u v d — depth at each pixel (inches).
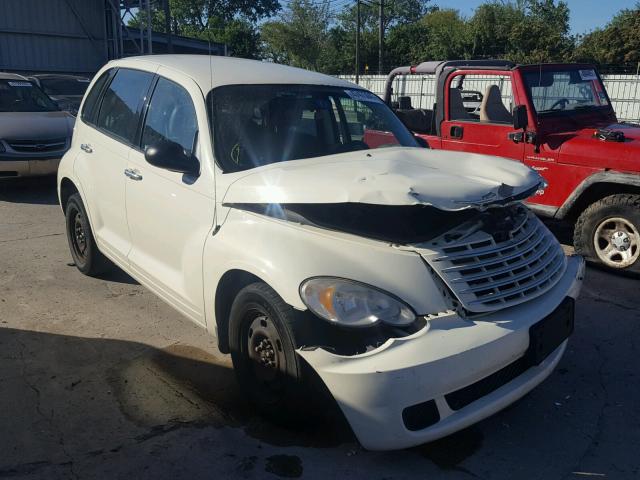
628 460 123.9
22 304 197.0
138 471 117.3
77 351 165.8
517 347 116.7
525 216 141.8
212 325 141.7
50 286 213.2
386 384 105.1
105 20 1014.4
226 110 154.3
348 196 117.3
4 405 138.6
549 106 263.7
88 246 211.0
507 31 1733.5
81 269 223.0
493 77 282.4
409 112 307.6
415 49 1953.7
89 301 200.5
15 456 120.6
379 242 118.7
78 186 205.3
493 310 117.3
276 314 119.5
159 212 159.0
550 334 124.1
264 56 2198.6
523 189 129.4
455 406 112.2
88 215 203.8
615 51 1720.0
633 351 171.8
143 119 175.6
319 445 126.3
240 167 145.2
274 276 117.5
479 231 125.2
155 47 1170.0
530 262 129.0
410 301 112.9
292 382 118.8
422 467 120.3
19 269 230.1
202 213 143.4
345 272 114.3
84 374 153.6
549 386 152.4
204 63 176.1
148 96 176.6
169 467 118.6
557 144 242.4
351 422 109.6
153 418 135.0
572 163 237.5
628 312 198.2
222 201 137.6
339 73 2058.3
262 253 122.2
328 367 109.8
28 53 945.5
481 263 120.1
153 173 161.9
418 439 108.3
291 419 125.4
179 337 175.6
